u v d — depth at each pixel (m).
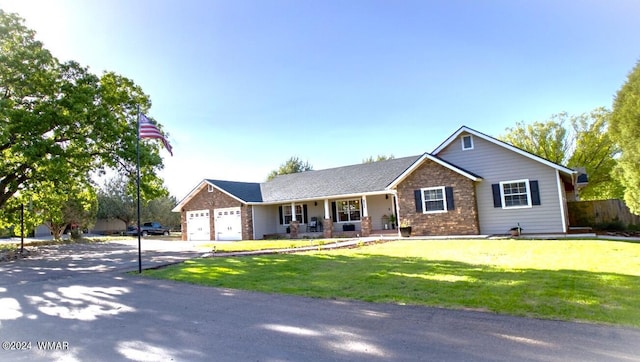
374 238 20.38
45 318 6.16
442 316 5.44
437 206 19.52
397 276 8.62
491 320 5.14
